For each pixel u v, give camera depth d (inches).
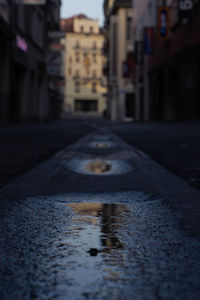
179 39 1027.3
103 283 54.3
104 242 74.8
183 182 154.7
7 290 52.1
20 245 73.4
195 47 986.7
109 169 197.2
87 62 4261.8
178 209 106.4
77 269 59.9
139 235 80.5
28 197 125.3
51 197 125.6
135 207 109.7
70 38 4207.7
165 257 66.6
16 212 103.4
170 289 52.7
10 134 543.8
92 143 385.1
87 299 49.2
